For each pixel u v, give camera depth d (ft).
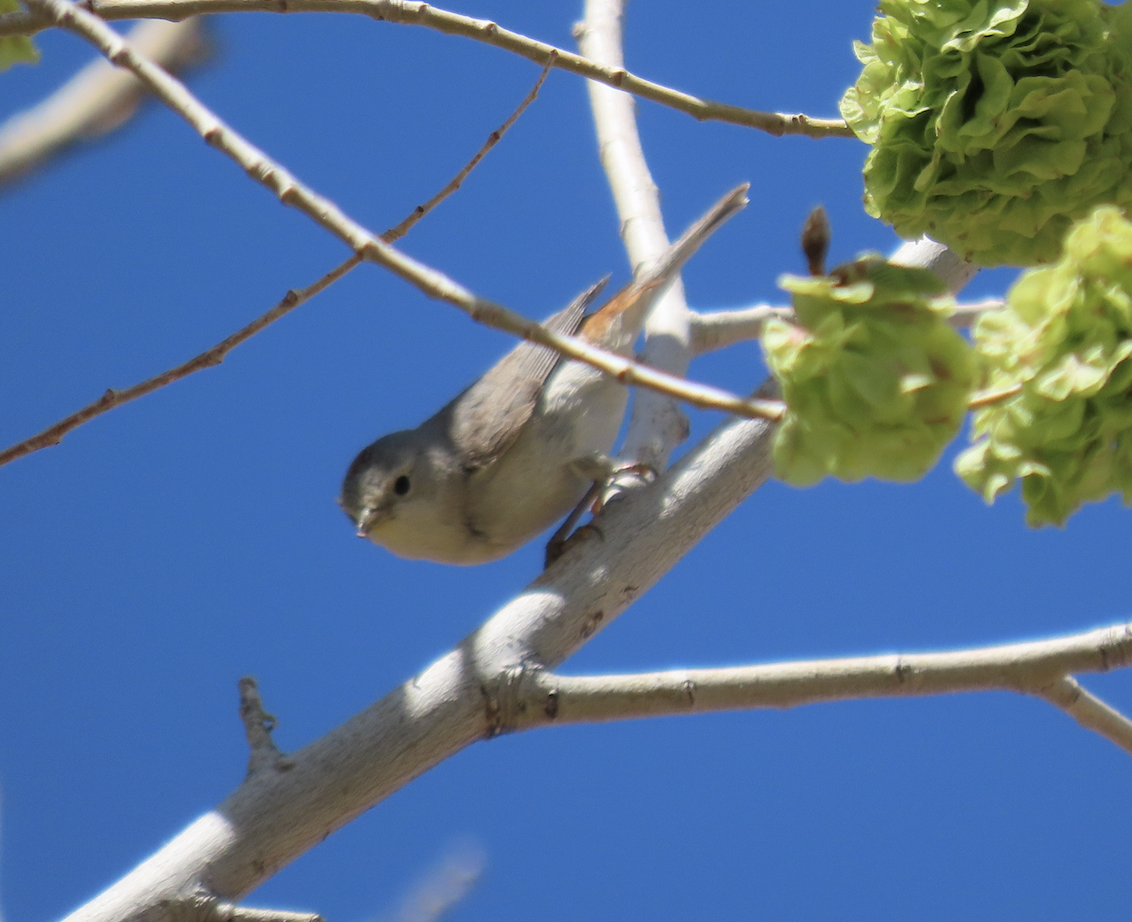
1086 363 14.48
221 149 15.43
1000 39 19.90
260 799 20.81
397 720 21.48
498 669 21.81
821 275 13.15
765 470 24.57
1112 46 19.74
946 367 12.63
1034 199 19.97
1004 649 20.16
